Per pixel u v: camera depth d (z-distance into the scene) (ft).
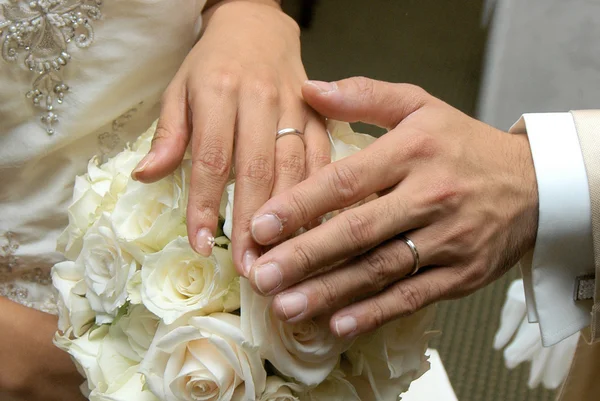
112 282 1.84
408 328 1.89
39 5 2.06
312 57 3.89
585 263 1.98
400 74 3.86
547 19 3.07
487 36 3.44
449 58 3.78
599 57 3.01
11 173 2.22
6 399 2.20
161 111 1.99
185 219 1.86
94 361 1.88
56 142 2.19
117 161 2.02
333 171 1.81
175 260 1.79
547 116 2.00
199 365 1.73
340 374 1.84
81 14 2.09
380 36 3.80
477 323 4.53
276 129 1.93
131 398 1.79
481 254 1.89
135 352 1.85
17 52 2.08
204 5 2.30
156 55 2.18
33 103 2.14
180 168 1.91
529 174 1.95
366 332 1.79
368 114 1.97
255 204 1.83
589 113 2.00
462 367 4.31
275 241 1.78
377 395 1.85
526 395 4.18
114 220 1.85
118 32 2.12
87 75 2.14
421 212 1.82
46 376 2.19
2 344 2.17
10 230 2.28
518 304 2.87
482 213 1.87
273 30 2.16
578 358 2.31
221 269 1.77
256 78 1.97
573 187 1.93
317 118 1.99
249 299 1.74
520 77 3.19
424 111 1.94
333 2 3.76
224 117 1.90
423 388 2.61
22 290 2.36
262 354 1.73
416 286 1.84
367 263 1.80
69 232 1.99
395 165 1.84
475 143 1.92
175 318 1.74
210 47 2.05
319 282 1.76
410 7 3.69
